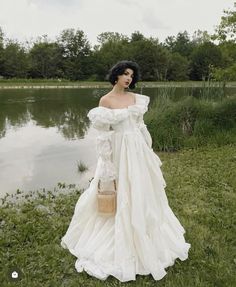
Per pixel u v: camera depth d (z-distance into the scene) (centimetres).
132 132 321
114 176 320
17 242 384
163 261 322
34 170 708
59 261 343
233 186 552
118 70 323
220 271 322
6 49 6356
